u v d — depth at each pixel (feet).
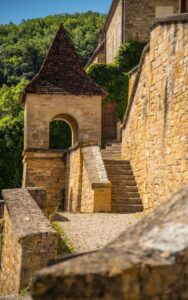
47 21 358.23
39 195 47.14
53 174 84.99
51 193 84.69
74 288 9.07
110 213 54.03
